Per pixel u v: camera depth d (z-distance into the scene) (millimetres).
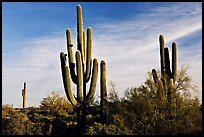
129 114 19766
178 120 19484
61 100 32406
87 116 24250
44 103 32562
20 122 24672
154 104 19703
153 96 19969
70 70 22297
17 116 25641
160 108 19781
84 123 21453
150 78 20391
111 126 19703
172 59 21625
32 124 24703
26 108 36656
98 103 24781
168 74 21453
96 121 22750
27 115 29062
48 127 23719
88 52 22359
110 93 20844
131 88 20297
